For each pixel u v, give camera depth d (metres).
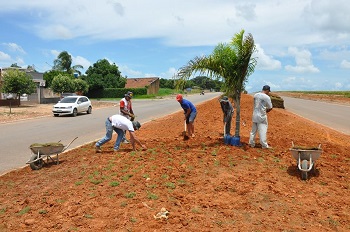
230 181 7.29
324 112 29.80
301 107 36.31
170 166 8.34
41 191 7.21
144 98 69.25
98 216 5.70
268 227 5.27
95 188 7.05
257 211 5.86
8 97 43.78
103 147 11.61
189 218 5.52
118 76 79.00
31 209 6.17
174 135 13.42
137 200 6.30
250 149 9.99
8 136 15.87
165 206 6.00
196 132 13.97
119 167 8.48
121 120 10.21
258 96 10.09
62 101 27.95
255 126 10.30
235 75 10.25
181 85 10.33
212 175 7.66
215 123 17.20
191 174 7.73
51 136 15.80
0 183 8.05
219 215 5.67
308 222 5.48
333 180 7.64
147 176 7.62
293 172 8.07
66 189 7.12
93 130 17.84
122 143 12.03
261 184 7.11
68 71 76.75
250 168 8.23
